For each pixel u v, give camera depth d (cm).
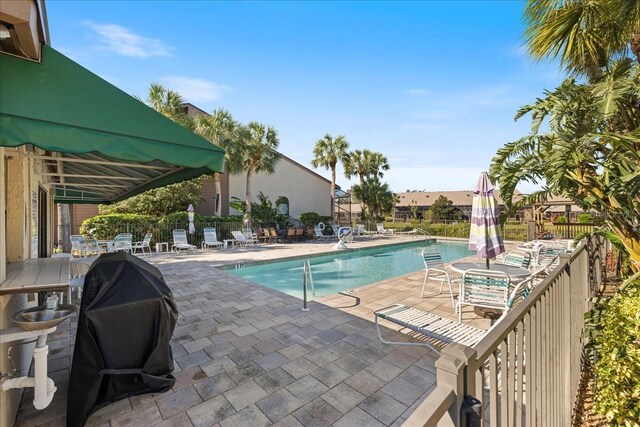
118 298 261
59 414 260
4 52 173
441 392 108
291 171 2484
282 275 1045
